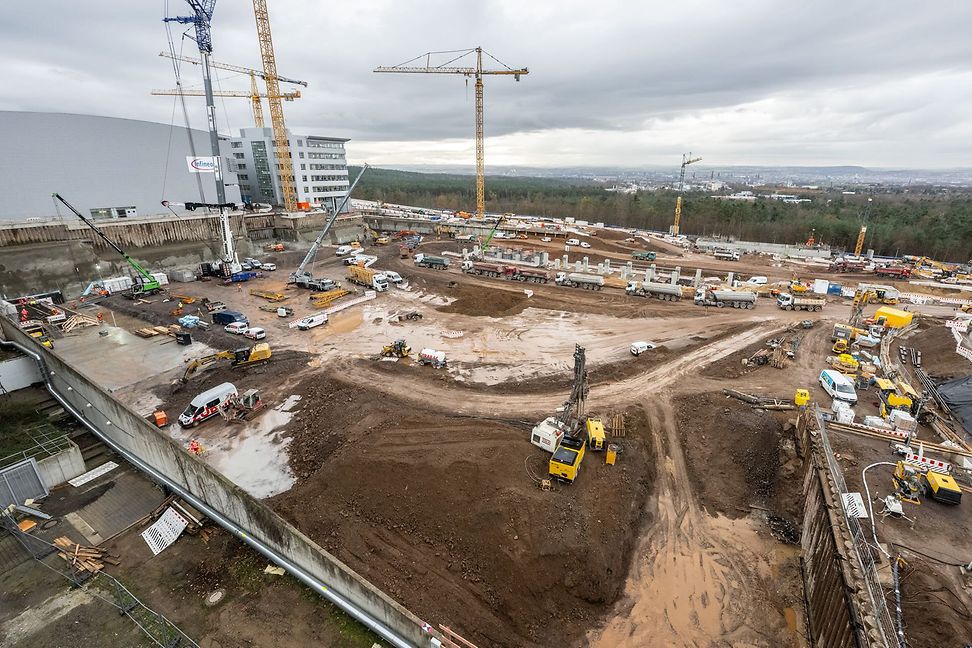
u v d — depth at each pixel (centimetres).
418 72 13100
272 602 1980
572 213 16938
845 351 4634
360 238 11319
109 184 8500
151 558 2202
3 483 2469
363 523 2606
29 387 3750
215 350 4759
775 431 3362
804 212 14988
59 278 6506
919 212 14250
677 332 5344
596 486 2895
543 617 2198
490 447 3067
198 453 3259
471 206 19188
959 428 3130
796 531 2778
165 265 7862
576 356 3259
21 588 2020
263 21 9656
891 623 1772
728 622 2247
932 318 5744
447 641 1788
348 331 5366
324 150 12875
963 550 2138
